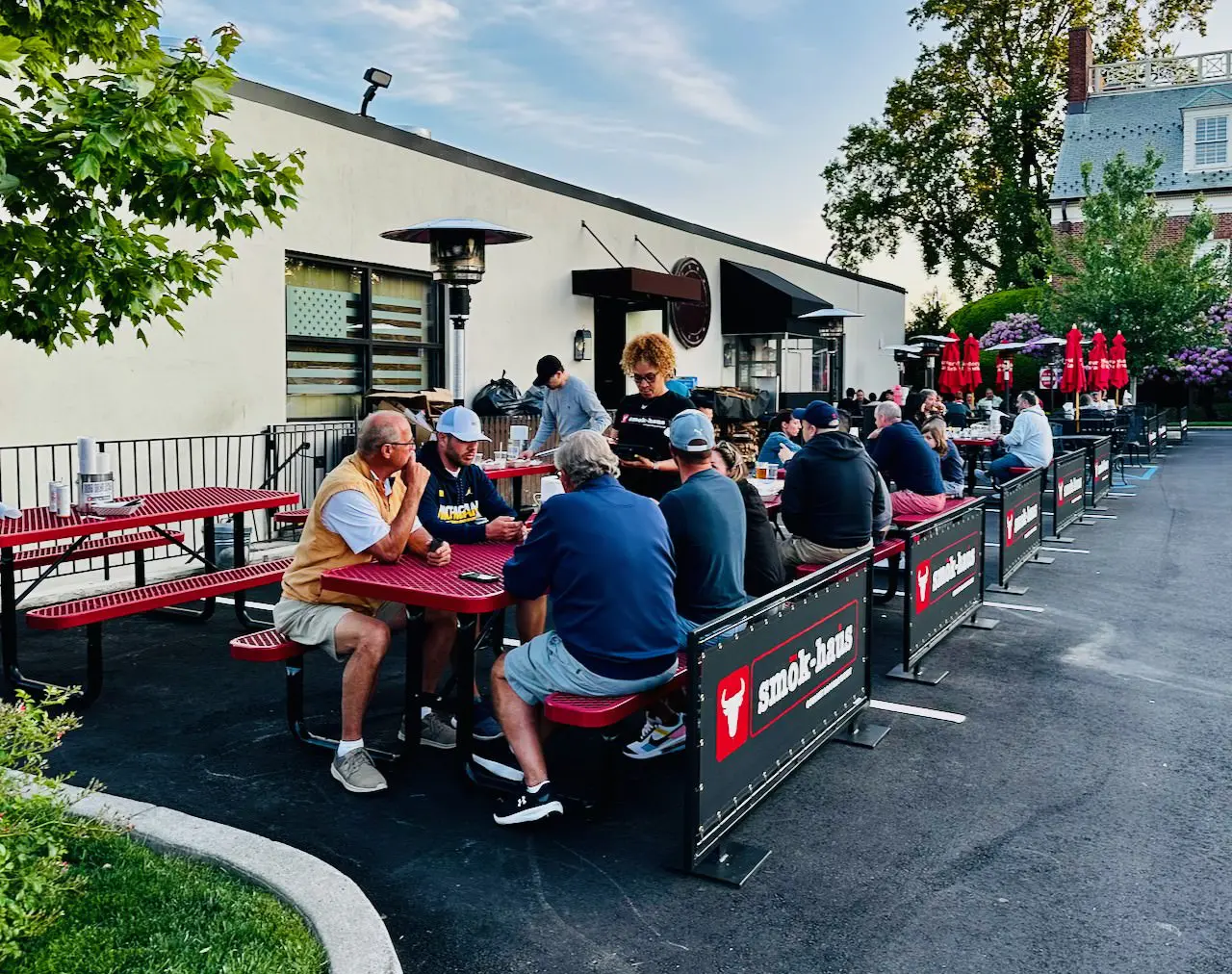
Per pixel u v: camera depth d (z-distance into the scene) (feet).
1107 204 89.61
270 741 15.49
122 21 14.82
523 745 12.55
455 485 17.52
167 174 12.61
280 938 9.19
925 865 11.82
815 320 67.41
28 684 17.52
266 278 31.60
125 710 16.78
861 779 14.44
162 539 23.13
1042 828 12.85
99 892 9.84
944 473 31.19
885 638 22.35
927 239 138.00
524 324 43.65
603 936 10.21
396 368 38.09
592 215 48.06
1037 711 17.46
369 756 13.97
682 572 13.93
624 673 12.23
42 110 12.07
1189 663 20.38
